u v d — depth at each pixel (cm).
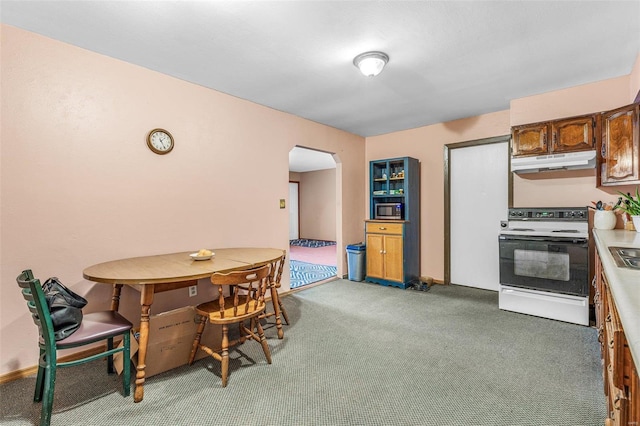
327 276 496
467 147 415
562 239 286
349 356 229
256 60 249
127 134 251
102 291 238
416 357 227
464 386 190
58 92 217
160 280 181
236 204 331
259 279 211
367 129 471
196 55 240
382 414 165
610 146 260
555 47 230
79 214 227
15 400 179
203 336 230
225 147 320
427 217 452
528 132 311
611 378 120
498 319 300
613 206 279
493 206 397
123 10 183
